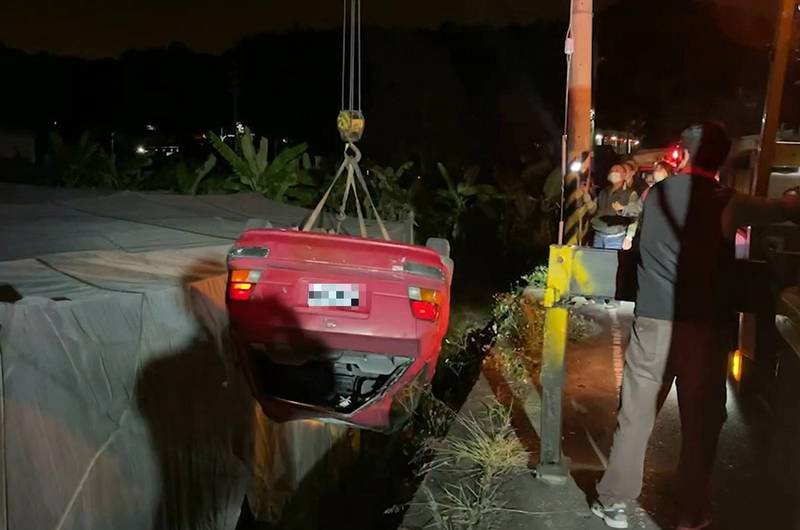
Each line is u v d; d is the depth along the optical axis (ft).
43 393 13.93
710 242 11.76
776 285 14.49
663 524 13.33
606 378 22.15
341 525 21.20
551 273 13.88
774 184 24.16
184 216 31.83
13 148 96.02
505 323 28.12
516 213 63.31
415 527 13.46
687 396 12.23
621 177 32.94
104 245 23.97
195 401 18.21
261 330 14.66
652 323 12.07
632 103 84.69
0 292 16.38
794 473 12.84
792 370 13.26
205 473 18.40
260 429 20.65
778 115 23.82
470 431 17.24
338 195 49.60
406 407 17.03
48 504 13.70
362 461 23.35
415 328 14.62
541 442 14.97
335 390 16.97
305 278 14.62
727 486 14.80
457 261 58.34
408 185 70.08
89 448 14.87
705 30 69.77
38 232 25.55
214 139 48.55
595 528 13.19
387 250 14.88
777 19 23.73
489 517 13.58
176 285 18.03
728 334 12.15
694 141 11.93
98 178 53.98
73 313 14.85
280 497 21.44
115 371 15.75
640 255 12.25
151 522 16.53
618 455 12.75
